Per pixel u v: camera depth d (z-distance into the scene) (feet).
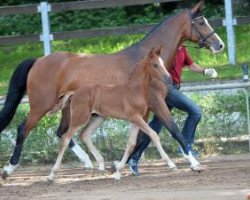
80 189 40.96
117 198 37.96
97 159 45.32
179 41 46.24
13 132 49.75
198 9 46.52
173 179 42.11
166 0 72.02
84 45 81.35
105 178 43.83
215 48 46.60
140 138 43.93
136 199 37.50
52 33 71.77
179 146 48.16
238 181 40.42
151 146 49.88
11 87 46.52
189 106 44.73
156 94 43.96
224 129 49.78
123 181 42.52
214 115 49.80
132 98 43.09
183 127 45.98
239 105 49.80
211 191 38.34
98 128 49.42
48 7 71.77
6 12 72.28
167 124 43.93
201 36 46.52
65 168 47.73
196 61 71.82
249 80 54.39
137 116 43.14
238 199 36.22
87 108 43.52
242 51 74.79
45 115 46.88
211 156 48.65
